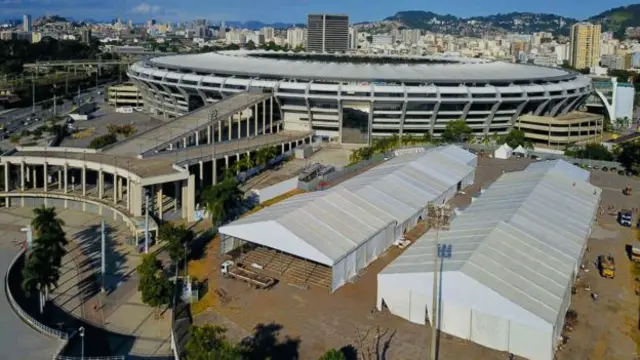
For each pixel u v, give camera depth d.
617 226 142.88
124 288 112.00
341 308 98.25
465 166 177.62
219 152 182.75
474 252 98.44
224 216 138.75
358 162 199.88
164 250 128.50
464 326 89.56
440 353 85.25
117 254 127.44
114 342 92.62
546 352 83.25
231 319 94.69
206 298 101.88
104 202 156.12
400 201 137.50
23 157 161.88
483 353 85.69
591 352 86.38
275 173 192.88
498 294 86.25
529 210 124.81
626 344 88.75
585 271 114.81
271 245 110.69
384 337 89.44
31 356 83.88
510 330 85.75
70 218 152.00
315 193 134.00
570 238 114.12
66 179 162.50
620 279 111.75
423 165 168.88
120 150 173.00
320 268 111.25
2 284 109.38
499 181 159.25
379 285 96.81
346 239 111.56
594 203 141.62
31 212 156.38
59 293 109.00
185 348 80.00
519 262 98.62
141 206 143.75
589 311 98.75
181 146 192.38
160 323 99.44
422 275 92.56
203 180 185.12
